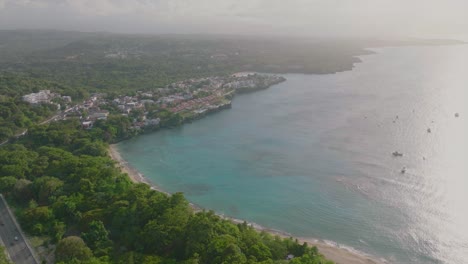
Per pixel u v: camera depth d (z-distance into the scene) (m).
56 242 145.62
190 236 133.50
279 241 142.38
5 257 128.88
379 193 199.62
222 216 184.25
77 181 186.88
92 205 164.00
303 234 168.38
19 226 157.12
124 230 145.12
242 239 137.12
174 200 160.38
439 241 159.62
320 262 128.62
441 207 184.25
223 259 119.00
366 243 160.25
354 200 194.38
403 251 154.50
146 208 154.50
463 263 146.88
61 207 160.75
